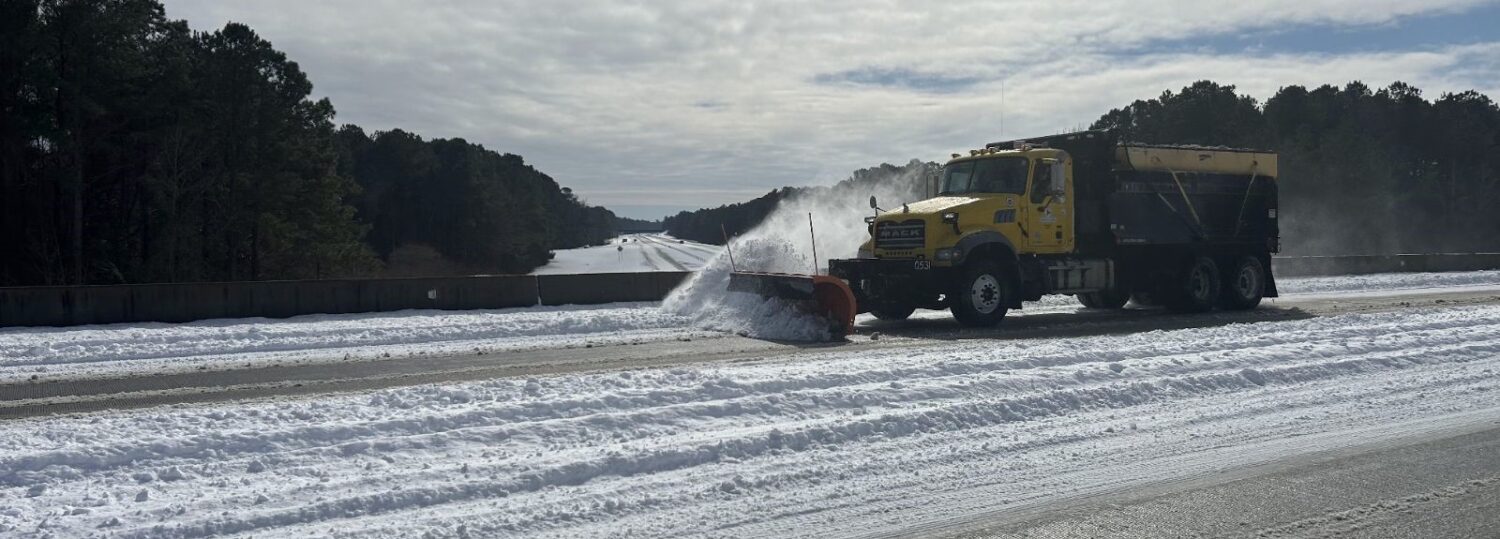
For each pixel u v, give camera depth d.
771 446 7.88
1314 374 11.34
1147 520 6.20
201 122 40.03
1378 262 35.97
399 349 14.84
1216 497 6.66
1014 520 6.23
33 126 35.00
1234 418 9.14
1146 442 8.23
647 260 108.88
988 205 17.98
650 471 7.24
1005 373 10.96
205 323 18.12
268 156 42.88
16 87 35.88
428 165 94.25
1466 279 31.25
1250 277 21.78
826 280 16.25
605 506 6.36
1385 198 66.81
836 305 16.12
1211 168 21.03
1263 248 22.06
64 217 39.97
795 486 6.91
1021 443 8.10
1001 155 18.69
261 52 41.72
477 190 94.38
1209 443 8.20
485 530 5.90
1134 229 19.70
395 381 11.89
